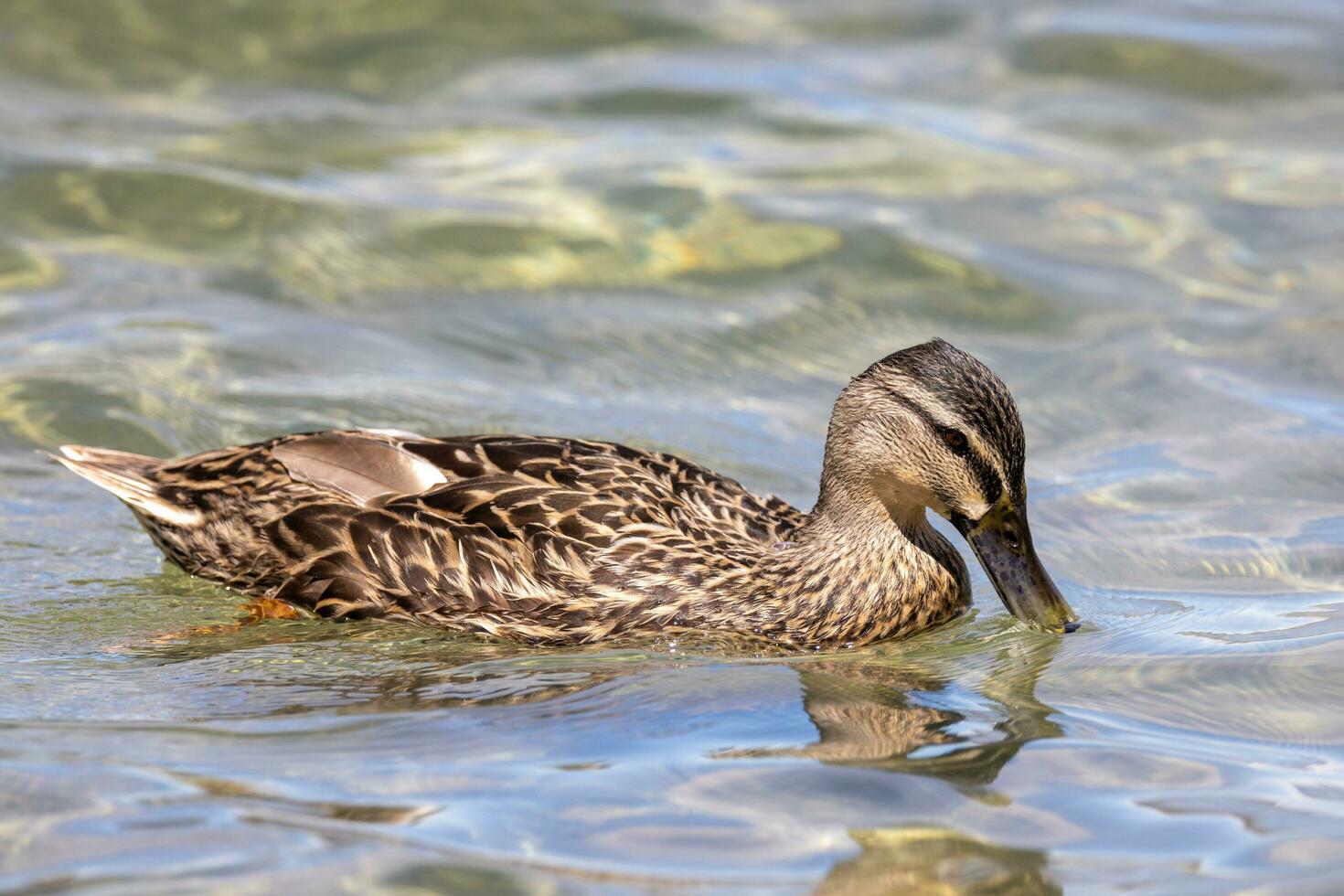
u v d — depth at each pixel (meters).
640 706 9.91
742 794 8.58
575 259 17.27
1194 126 20.61
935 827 8.23
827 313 16.61
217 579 12.09
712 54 21.94
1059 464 14.20
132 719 9.60
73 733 9.32
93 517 13.06
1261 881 7.65
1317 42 22.42
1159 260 17.67
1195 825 8.26
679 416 14.71
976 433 11.10
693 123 20.25
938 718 9.73
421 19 21.89
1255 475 13.79
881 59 22.06
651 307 16.56
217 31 21.12
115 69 20.25
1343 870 7.74
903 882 7.66
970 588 12.24
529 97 20.64
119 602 11.79
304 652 10.99
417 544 11.46
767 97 20.83
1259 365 15.68
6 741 9.15
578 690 10.20
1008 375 15.61
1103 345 16.14
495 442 12.04
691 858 7.88
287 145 19.03
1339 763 8.98
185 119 19.44
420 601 11.48
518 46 21.80
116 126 19.08
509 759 9.01
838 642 11.45
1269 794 8.60
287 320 15.89
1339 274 17.36
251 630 11.43
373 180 18.44
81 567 12.30
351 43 21.33
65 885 7.49
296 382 14.73
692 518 11.84
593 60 21.67
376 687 10.27
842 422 11.69
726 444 14.25
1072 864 7.85
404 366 15.23
